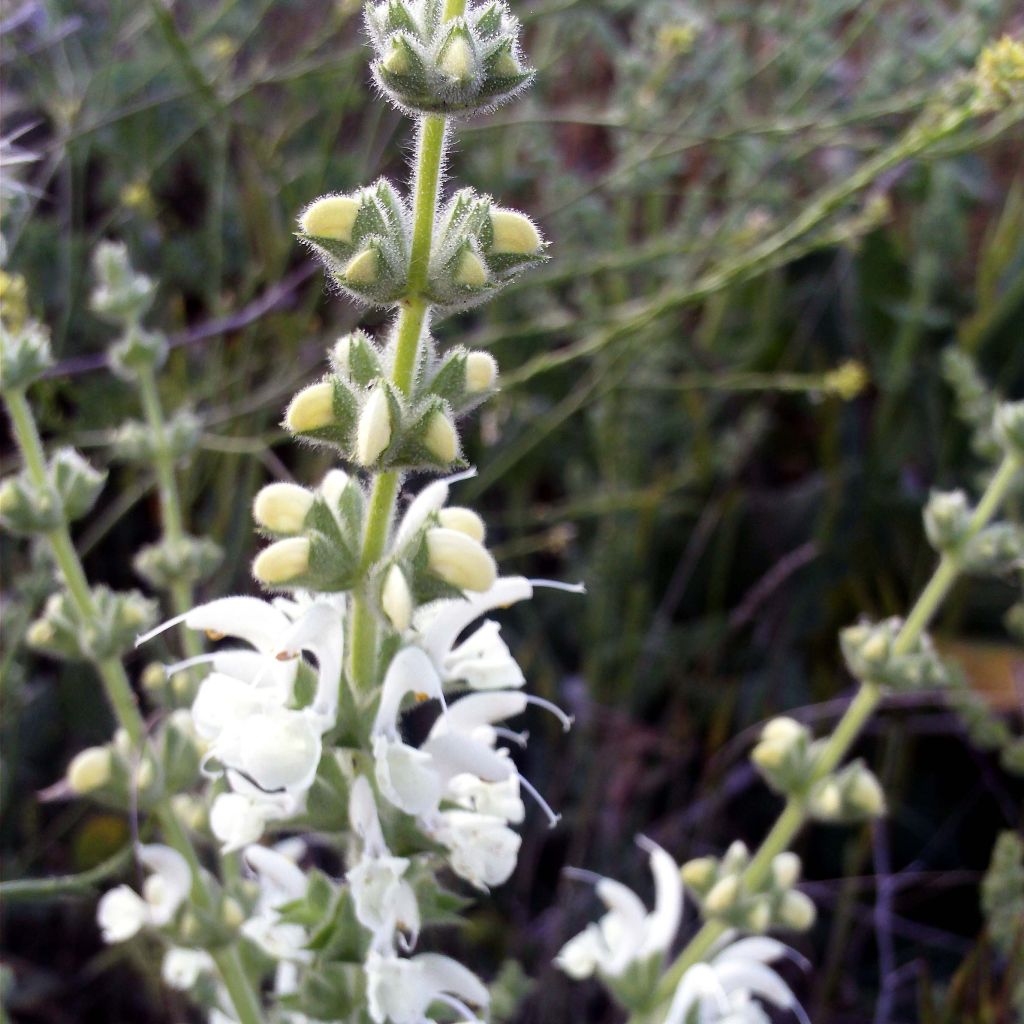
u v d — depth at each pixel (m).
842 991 0.42
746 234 0.50
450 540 0.19
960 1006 0.36
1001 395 0.56
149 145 0.56
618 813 0.44
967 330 0.55
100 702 0.44
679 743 0.47
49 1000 0.41
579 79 0.71
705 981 0.28
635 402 0.53
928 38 0.62
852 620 0.53
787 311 0.60
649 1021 0.30
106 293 0.33
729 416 0.59
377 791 0.21
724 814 0.47
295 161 0.58
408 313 0.18
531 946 0.43
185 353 0.50
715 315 0.58
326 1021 0.22
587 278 0.58
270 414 0.51
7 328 0.36
